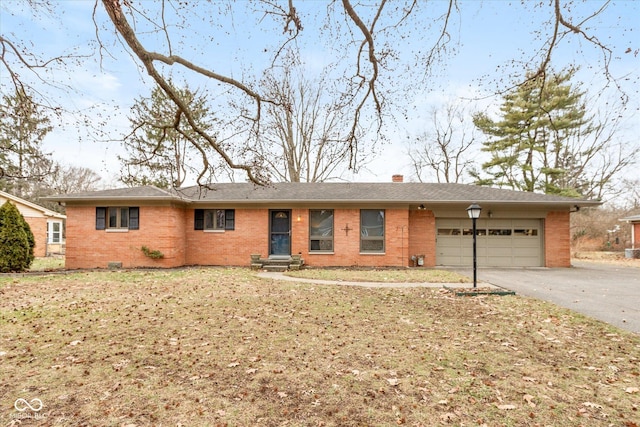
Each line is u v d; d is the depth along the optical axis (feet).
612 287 35.76
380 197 54.85
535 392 13.57
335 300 30.01
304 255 54.85
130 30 18.47
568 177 99.14
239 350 18.08
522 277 43.27
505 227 55.42
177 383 14.35
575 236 102.99
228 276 43.42
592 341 19.43
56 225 88.99
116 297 30.73
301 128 85.81
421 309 27.04
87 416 11.85
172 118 27.71
